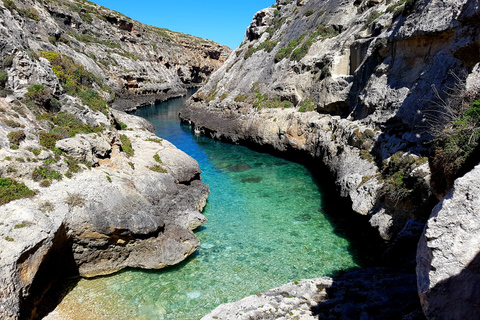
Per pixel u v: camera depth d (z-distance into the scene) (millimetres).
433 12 15828
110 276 12805
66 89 20062
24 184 11836
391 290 9789
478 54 12141
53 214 11250
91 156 15258
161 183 17812
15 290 9055
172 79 85250
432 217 6602
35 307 10352
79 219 11898
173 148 23062
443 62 15227
